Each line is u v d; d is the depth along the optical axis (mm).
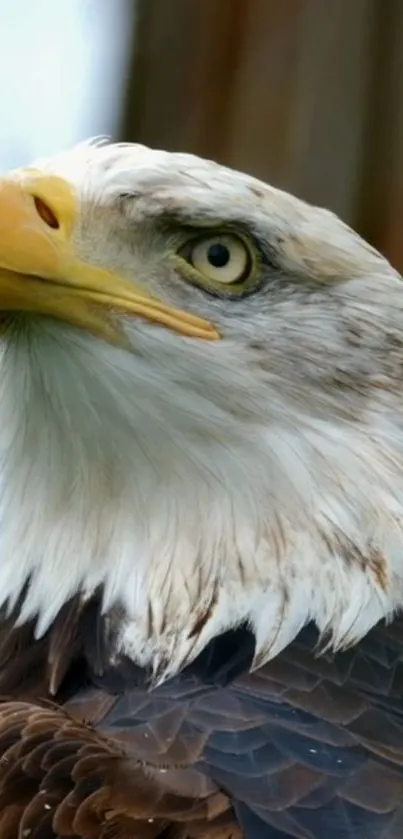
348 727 2229
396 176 2537
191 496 2262
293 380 2270
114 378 2262
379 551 2262
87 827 2182
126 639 2260
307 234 2273
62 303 2258
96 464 2266
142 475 2264
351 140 2539
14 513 2279
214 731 2221
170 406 2262
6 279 2250
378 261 2287
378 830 2193
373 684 2246
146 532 2264
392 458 2271
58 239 2254
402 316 2285
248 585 2258
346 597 2258
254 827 2191
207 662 2252
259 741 2217
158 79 2533
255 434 2262
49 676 2262
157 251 2266
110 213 2262
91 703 2244
